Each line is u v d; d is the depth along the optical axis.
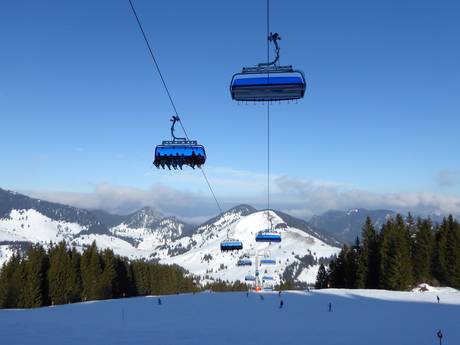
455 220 122.75
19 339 32.72
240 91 17.31
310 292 90.31
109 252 129.75
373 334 34.69
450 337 32.94
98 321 46.16
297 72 17.14
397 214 124.00
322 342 30.73
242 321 45.00
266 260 126.00
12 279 101.75
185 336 33.94
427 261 111.06
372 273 113.00
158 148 20.48
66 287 108.25
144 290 154.75
